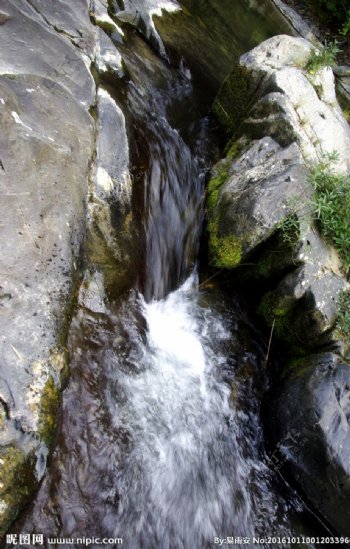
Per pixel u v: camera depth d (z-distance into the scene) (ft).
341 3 36.19
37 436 8.50
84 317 11.21
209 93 22.93
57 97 12.25
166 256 15.29
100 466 10.04
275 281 15.46
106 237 12.55
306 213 14.66
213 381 14.14
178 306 15.43
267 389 15.20
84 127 12.47
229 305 16.44
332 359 13.71
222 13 31.58
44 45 12.91
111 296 12.24
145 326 13.26
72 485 9.39
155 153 16.08
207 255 16.31
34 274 9.61
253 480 12.98
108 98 14.12
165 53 21.97
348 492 11.98
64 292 10.16
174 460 11.64
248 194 14.98
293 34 35.91
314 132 17.63
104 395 10.90
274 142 16.80
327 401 12.80
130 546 9.84
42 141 10.96
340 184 15.57
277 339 15.84
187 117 20.20
